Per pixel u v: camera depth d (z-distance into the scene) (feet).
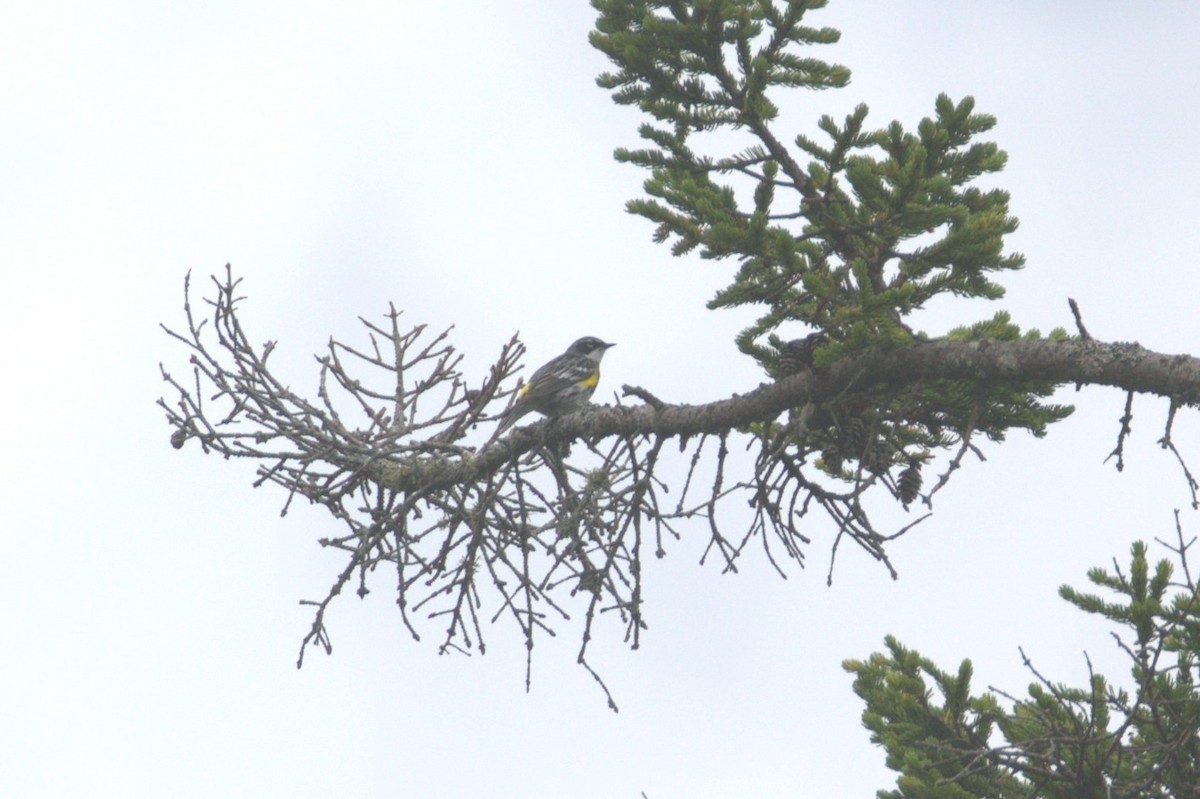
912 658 40.55
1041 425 42.93
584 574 45.27
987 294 41.81
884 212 41.65
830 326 42.11
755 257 43.47
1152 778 34.58
